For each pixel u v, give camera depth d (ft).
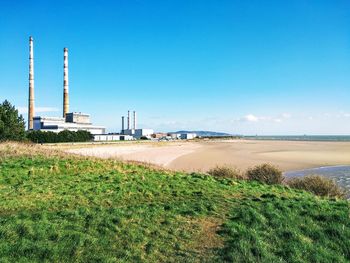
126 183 55.62
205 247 32.65
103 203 44.75
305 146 371.15
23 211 40.14
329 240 35.88
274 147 346.13
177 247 32.32
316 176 73.31
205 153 237.86
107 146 257.75
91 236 32.96
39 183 54.54
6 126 130.62
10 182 55.36
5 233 31.99
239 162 164.76
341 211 42.91
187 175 66.64
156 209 41.57
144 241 32.99
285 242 34.71
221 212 42.14
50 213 38.93
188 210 41.70
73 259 29.14
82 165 69.46
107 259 29.27
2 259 28.04
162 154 221.87
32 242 30.81
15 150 83.15
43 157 75.77
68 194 48.26
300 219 40.16
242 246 32.55
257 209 42.91
